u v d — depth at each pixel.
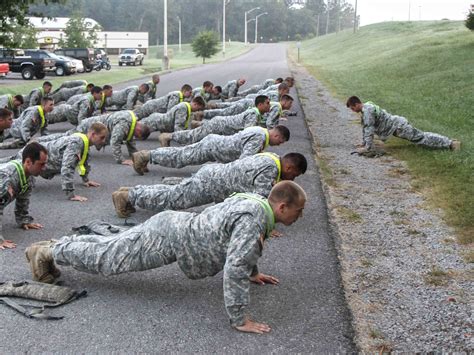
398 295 4.39
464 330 3.86
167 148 7.70
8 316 3.97
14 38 33.75
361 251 5.32
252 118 8.57
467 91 15.59
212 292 4.41
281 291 4.48
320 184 7.89
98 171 8.41
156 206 5.81
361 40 55.44
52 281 4.45
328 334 3.83
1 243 5.21
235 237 3.64
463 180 7.48
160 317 4.00
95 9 125.94
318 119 14.27
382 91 18.75
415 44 33.62
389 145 10.28
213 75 31.19
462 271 4.82
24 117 9.84
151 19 126.12
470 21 28.17
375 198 7.10
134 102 13.16
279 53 70.56
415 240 5.58
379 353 3.58
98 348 3.59
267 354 3.57
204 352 3.58
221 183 5.42
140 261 4.00
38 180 7.82
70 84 15.46
